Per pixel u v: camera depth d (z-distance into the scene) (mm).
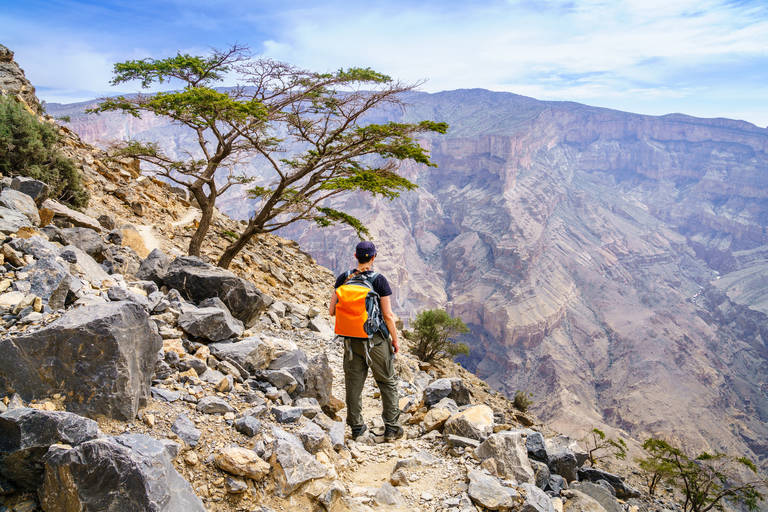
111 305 3412
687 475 11461
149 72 13195
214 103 11594
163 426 3367
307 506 3258
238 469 3162
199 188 14656
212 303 6438
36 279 4309
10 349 2982
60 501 2486
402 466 4395
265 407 4141
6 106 10570
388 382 5195
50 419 2652
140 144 13711
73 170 11562
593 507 4336
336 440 4512
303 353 5723
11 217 5793
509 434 4680
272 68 13398
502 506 3830
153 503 2451
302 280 19516
